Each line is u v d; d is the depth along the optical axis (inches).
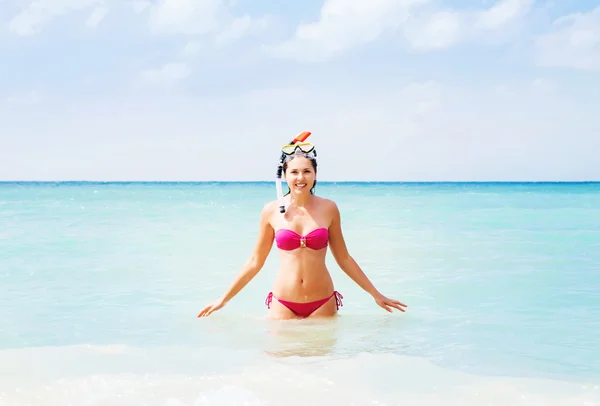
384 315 195.6
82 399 114.5
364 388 120.5
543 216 649.6
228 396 115.3
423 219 610.2
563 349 154.0
